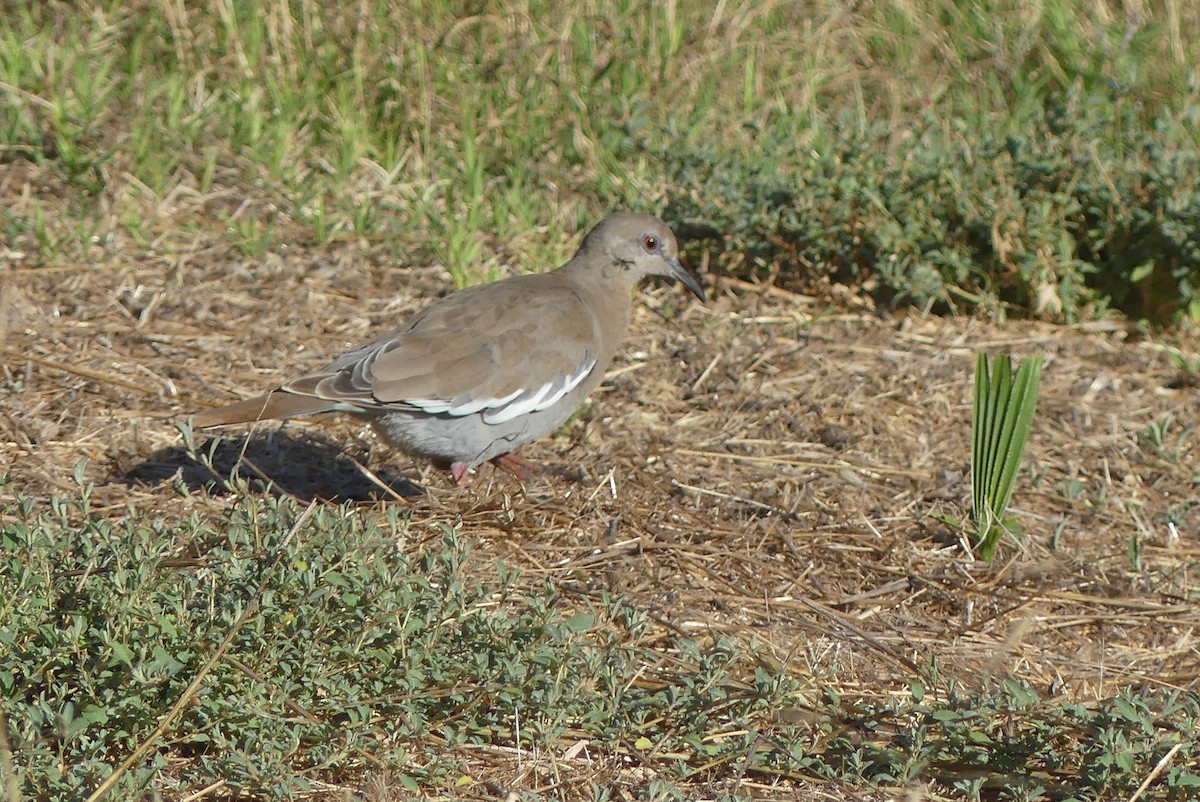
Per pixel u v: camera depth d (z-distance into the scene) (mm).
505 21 16938
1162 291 14172
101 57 15906
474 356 9867
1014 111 16938
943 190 14148
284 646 7160
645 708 7562
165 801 6715
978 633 9227
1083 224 14344
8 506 9336
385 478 10648
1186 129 15094
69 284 12656
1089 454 11805
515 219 14805
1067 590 9812
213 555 7410
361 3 16453
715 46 17453
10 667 6816
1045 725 7465
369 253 13820
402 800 6945
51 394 11016
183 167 14680
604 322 10953
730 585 9492
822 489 10891
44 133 14641
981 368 10156
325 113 16219
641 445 11312
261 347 12125
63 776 6535
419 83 16250
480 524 9969
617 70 16859
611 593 9203
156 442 10578
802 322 13695
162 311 12477
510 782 7250
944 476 11219
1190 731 7180
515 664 7191
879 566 9898
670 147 14555
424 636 7320
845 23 18484
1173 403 12758
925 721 7645
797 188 14047
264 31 16781
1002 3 18641
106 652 6836
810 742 7688
